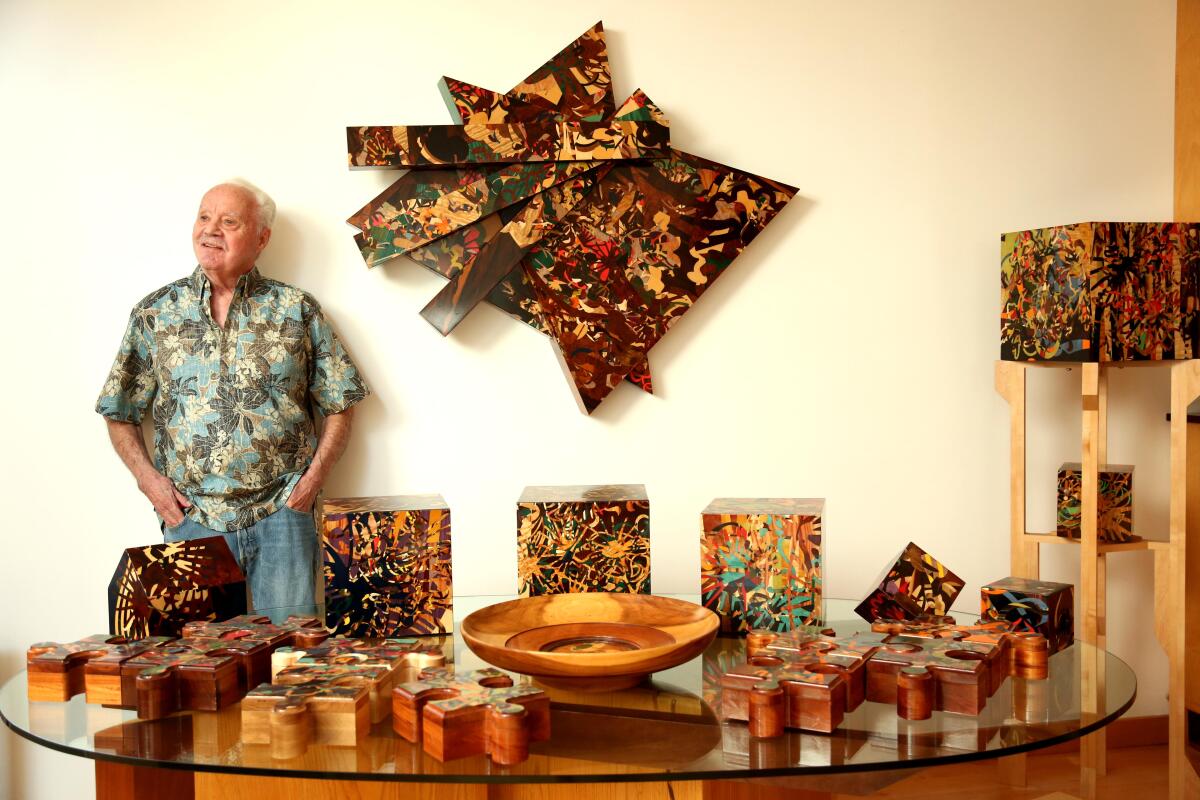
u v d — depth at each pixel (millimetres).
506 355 2902
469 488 2898
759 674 1366
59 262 2750
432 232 2777
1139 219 3092
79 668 1530
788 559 1786
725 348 2986
